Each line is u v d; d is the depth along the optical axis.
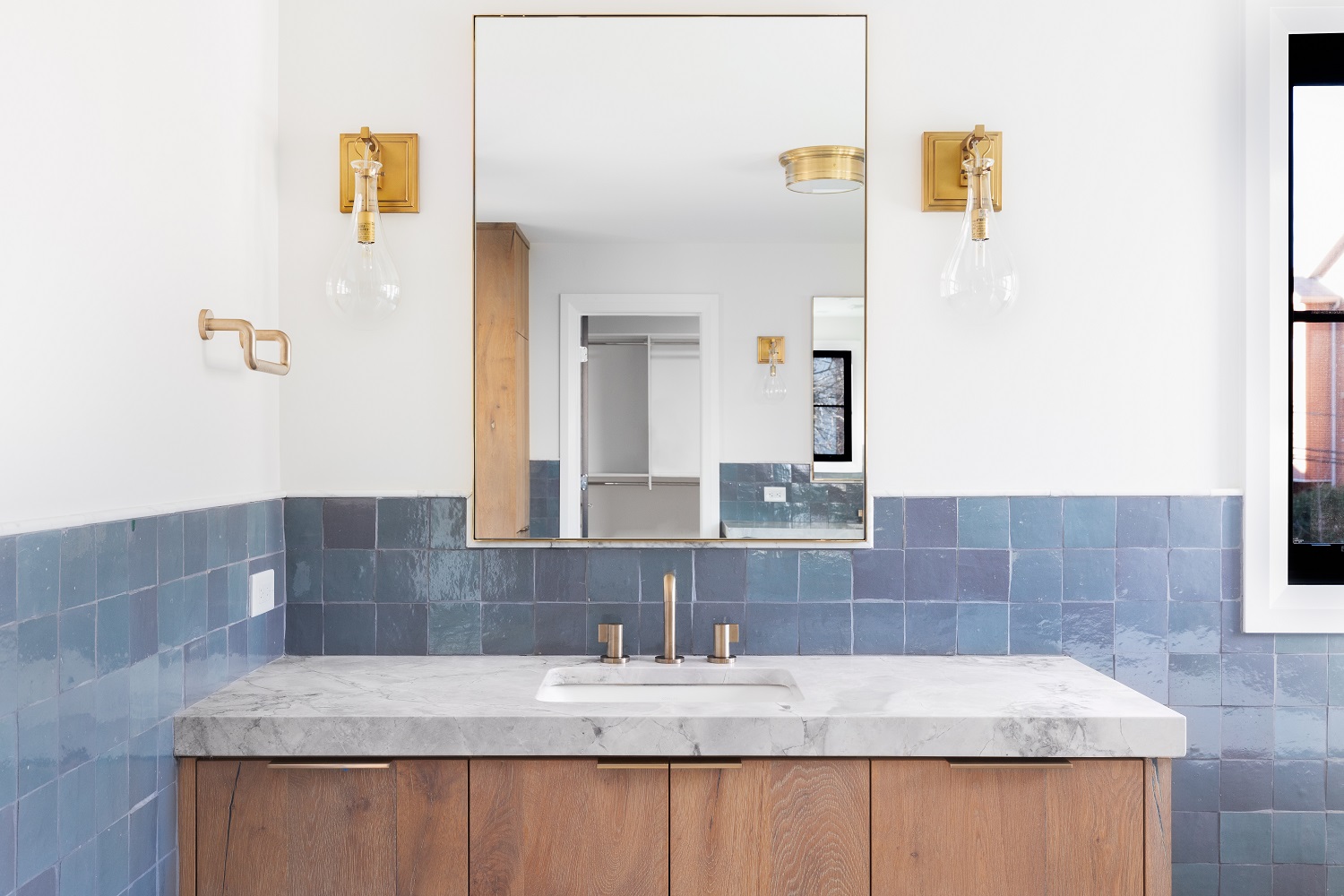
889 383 2.13
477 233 2.11
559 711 1.65
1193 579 2.11
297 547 2.12
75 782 1.33
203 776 1.63
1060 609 2.12
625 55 2.11
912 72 2.13
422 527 2.12
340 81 2.12
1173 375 2.12
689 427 2.12
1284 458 2.09
